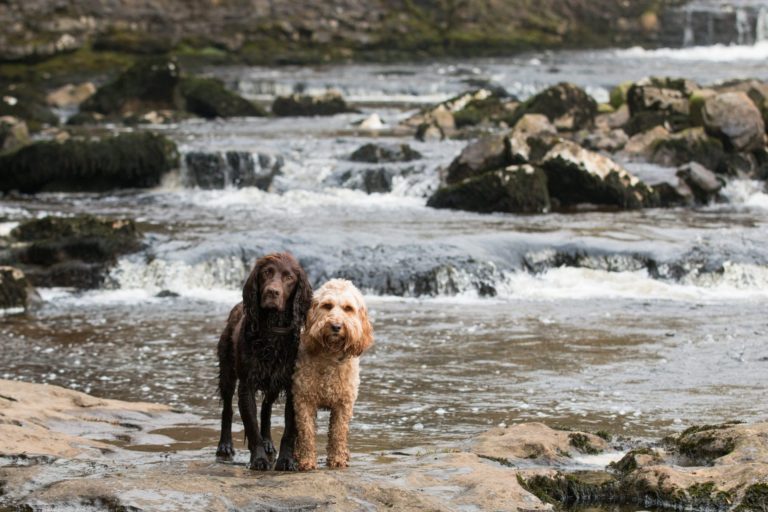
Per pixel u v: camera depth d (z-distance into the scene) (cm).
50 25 4616
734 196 2366
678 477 707
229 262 1722
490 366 1215
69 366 1234
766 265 1695
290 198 2403
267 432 795
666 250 1741
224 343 798
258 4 5169
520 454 810
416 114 3434
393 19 5391
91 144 2548
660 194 2316
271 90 4306
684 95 2939
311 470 732
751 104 2578
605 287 1666
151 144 2588
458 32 5475
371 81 4394
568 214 2180
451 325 1426
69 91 3984
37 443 815
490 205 2220
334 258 1700
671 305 1550
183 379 1179
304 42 5188
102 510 633
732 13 5775
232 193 2480
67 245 1745
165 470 736
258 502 642
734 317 1467
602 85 4156
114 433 925
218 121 3569
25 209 2288
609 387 1121
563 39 5753
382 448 890
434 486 696
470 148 2416
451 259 1680
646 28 5841
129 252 1747
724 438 774
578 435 844
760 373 1173
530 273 1730
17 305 1539
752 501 669
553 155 2273
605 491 722
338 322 696
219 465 760
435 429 969
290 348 730
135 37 4809
